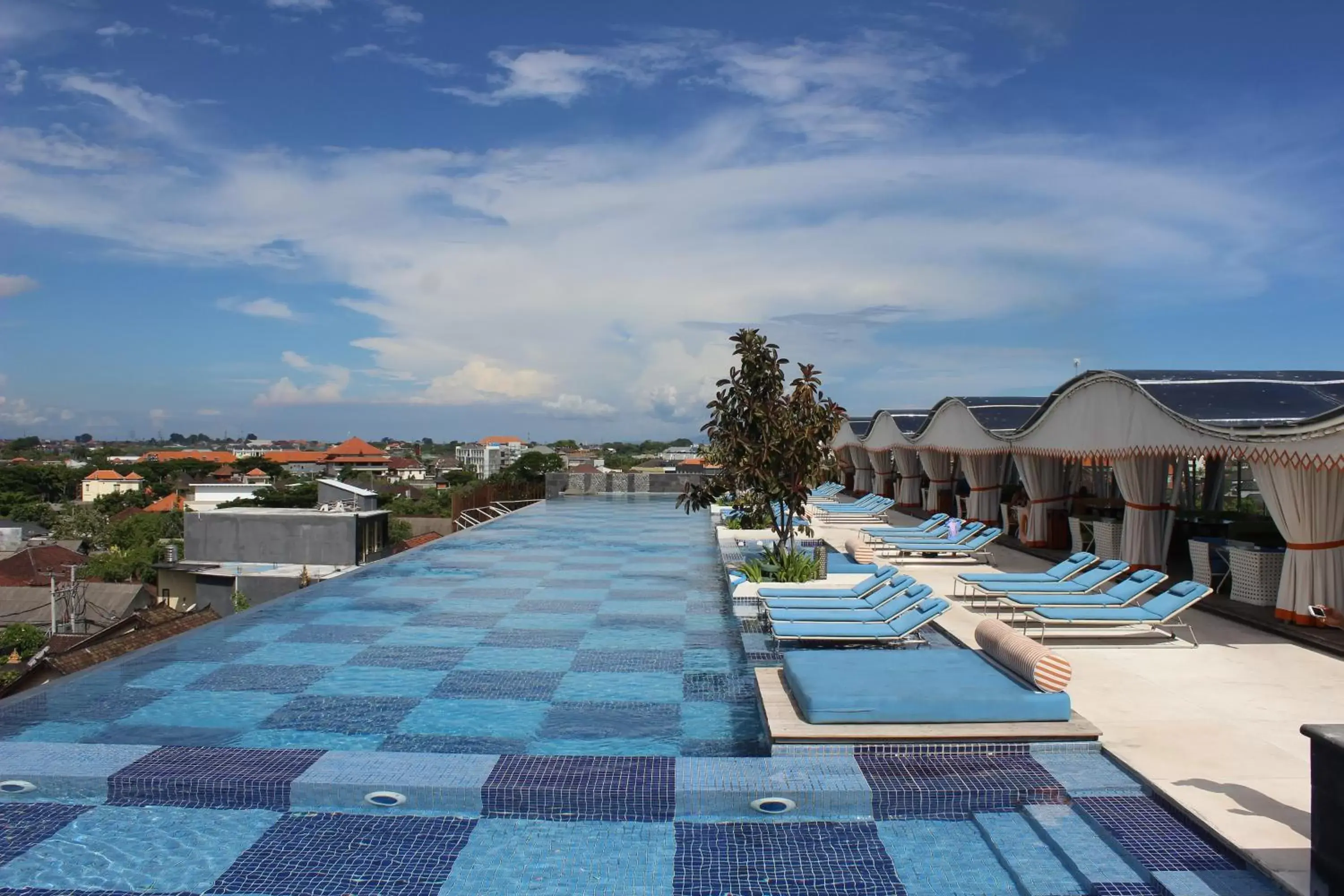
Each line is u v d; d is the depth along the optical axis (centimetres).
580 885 444
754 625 973
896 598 920
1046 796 505
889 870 457
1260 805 459
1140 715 620
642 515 2684
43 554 5500
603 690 804
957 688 602
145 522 7694
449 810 522
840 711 582
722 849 481
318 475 15250
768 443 1147
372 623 1091
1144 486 1147
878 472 2889
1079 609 863
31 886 443
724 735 684
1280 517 885
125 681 832
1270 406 959
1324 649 808
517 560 1664
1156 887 400
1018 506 1662
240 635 1021
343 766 551
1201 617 974
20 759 560
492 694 793
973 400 1870
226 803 529
